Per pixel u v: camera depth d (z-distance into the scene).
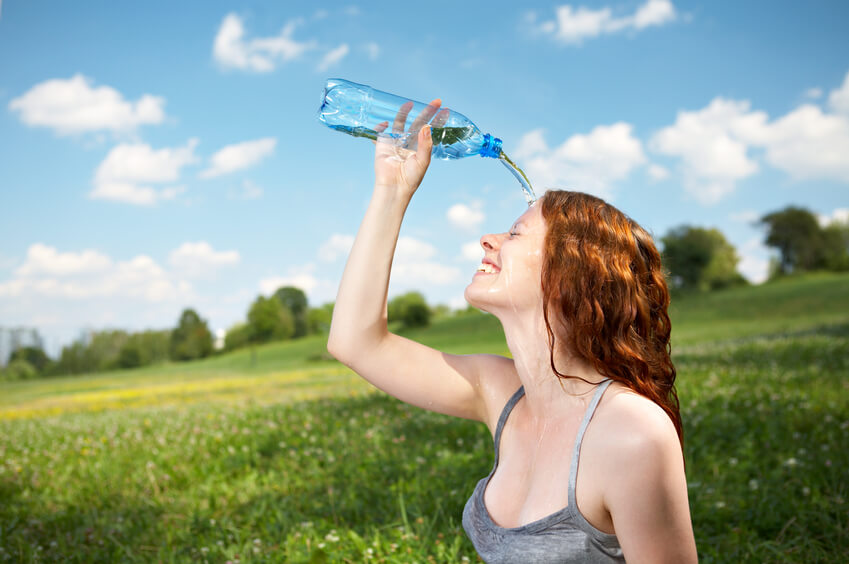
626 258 1.33
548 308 1.32
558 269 1.30
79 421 10.41
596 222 1.34
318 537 3.20
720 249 72.88
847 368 9.30
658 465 1.14
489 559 1.32
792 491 3.64
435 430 5.80
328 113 1.57
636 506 1.14
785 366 10.09
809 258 76.56
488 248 1.45
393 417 6.63
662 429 1.17
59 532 3.79
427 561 2.86
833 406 6.05
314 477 4.50
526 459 1.38
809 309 39.19
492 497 1.39
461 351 37.06
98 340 58.22
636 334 1.31
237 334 70.69
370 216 1.50
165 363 62.41
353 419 6.42
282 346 65.44
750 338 19.91
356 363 1.54
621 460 1.15
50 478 5.32
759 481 3.81
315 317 73.81
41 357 53.88
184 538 3.48
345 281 1.52
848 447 4.52
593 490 1.19
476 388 1.59
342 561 2.96
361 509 3.69
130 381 35.56
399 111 1.54
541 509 1.26
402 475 4.29
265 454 5.49
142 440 6.92
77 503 4.52
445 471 4.23
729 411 6.09
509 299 1.35
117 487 4.83
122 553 3.37
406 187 1.51
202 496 4.43
